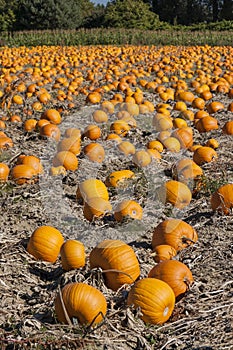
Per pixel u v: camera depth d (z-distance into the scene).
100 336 3.32
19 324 3.43
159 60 17.38
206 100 10.08
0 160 6.25
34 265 4.21
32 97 10.30
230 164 6.11
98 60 17.23
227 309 3.60
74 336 3.26
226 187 4.90
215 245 4.39
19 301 3.77
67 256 4.00
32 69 13.84
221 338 3.32
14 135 7.33
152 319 3.43
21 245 4.40
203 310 3.61
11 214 4.97
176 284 3.68
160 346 3.32
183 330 3.45
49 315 3.54
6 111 8.95
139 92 10.16
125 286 3.79
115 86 11.32
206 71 14.15
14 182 5.53
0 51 20.50
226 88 10.80
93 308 3.37
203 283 3.89
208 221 4.84
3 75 12.66
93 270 3.82
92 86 11.19
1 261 4.17
